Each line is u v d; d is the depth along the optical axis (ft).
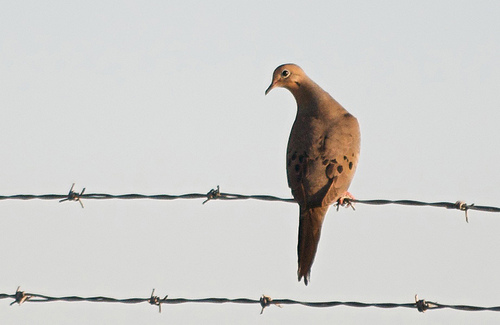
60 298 38.06
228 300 37.14
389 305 36.35
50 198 40.55
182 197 40.32
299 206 44.34
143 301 37.78
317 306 36.78
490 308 35.50
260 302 37.11
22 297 38.04
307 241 43.24
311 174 44.93
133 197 40.42
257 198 40.34
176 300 37.65
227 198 40.32
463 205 39.37
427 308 36.01
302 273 42.75
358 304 36.55
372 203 40.73
